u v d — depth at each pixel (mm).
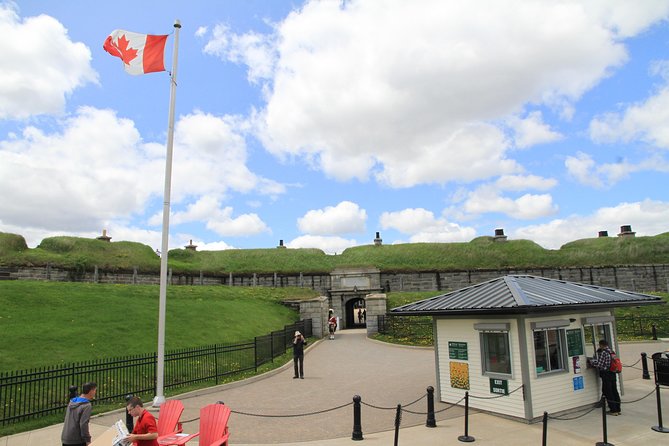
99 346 17203
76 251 40906
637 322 29391
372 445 9203
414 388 14812
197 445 9531
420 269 47688
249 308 31109
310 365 20562
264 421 11234
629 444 9273
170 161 13398
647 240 50625
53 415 11453
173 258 50969
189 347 19516
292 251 56094
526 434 9805
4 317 17891
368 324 31672
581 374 11945
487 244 54969
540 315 11352
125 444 6629
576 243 54812
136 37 13898
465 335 12289
